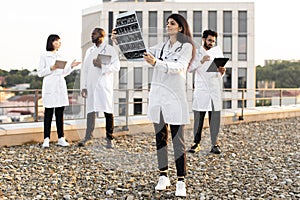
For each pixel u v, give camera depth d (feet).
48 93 27.22
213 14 93.40
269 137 35.27
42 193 18.06
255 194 18.22
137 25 15.23
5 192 18.12
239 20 94.84
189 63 16.31
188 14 92.17
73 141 30.14
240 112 45.06
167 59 15.43
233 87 95.96
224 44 94.73
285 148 30.37
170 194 17.47
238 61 95.66
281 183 20.07
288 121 47.39
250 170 22.81
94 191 18.40
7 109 36.78
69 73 27.43
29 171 21.88
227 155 26.37
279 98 56.49
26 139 28.99
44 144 27.50
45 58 26.78
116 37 15.87
